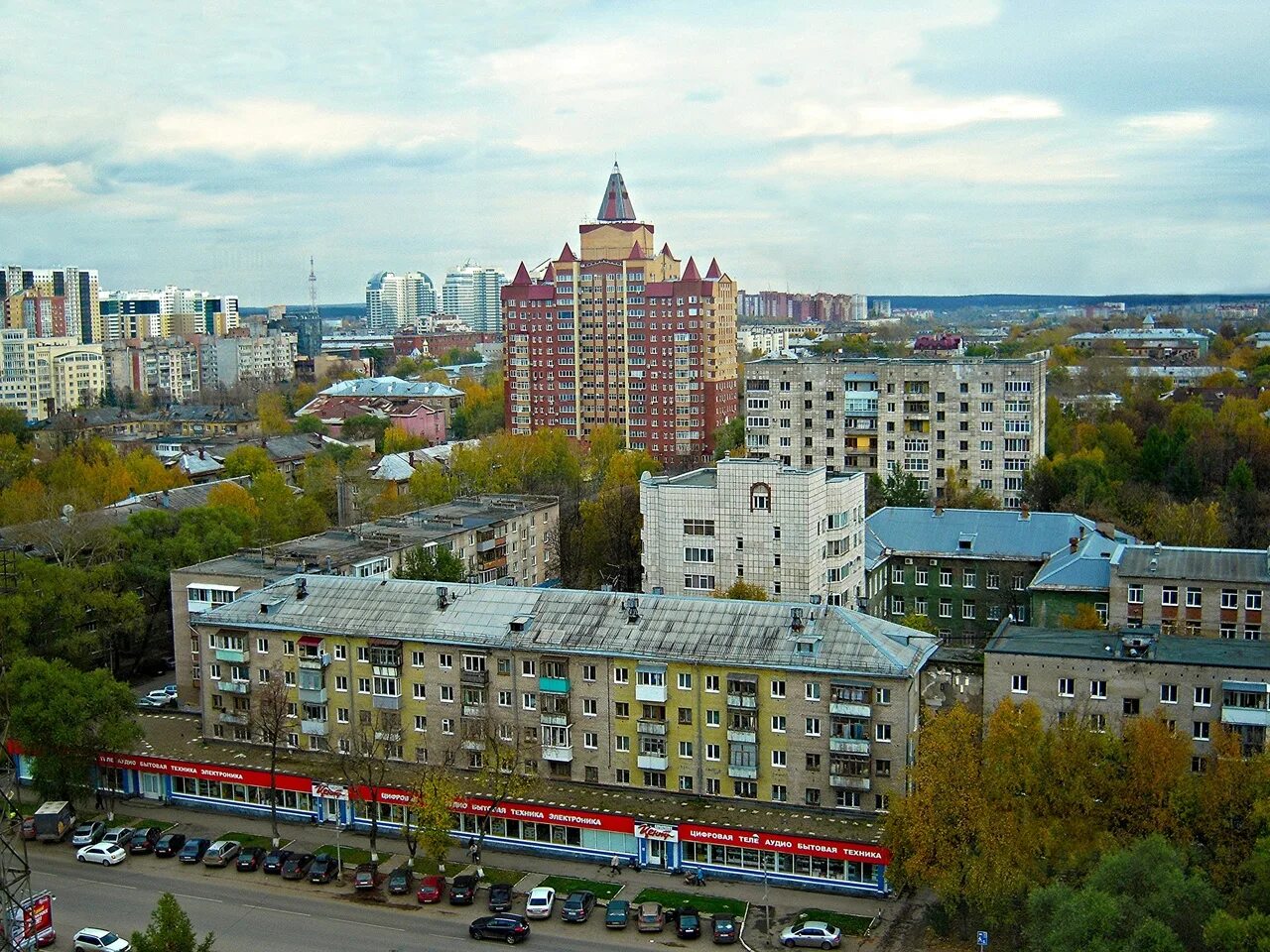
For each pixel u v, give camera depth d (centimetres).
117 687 15012
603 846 13288
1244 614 15975
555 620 14412
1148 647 13150
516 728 14275
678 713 13638
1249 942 9181
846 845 12194
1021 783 11594
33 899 11319
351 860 13538
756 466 18412
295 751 15288
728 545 18738
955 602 19875
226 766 14762
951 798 11375
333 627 15000
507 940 11650
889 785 12950
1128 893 9906
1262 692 12356
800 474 18138
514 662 14188
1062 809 11488
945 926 11488
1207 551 16562
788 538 18325
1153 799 11338
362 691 14950
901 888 12331
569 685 13962
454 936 11838
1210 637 15675
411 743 14788
